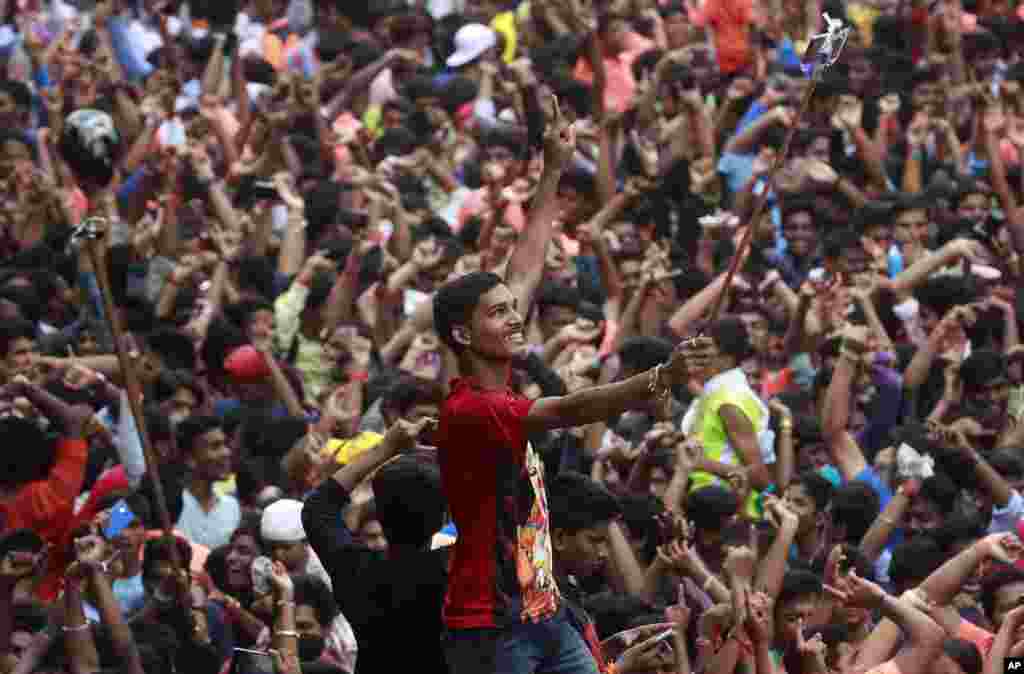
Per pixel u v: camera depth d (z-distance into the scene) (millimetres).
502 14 52469
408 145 42000
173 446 27891
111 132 36844
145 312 34156
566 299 31797
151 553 24203
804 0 48719
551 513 20312
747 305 33094
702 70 47281
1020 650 21969
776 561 22547
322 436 28656
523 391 28047
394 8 51219
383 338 34000
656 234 37562
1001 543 23078
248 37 52094
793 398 30875
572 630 16797
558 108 19016
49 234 37688
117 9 49844
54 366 29969
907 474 26516
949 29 47188
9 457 25859
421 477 17969
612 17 47406
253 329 31750
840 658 22359
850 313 33781
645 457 26453
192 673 23453
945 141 43312
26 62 47625
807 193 39312
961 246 34844
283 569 21828
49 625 22281
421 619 17734
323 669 21797
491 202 37844
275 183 36906
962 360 31922
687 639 22984
